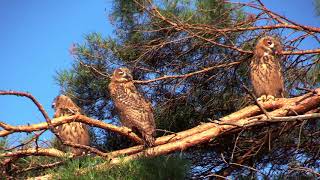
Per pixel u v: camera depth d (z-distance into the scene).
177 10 12.84
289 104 10.92
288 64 12.48
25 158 10.60
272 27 11.89
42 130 10.29
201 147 12.20
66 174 8.69
